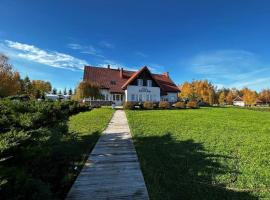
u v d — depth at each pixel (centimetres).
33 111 981
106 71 4862
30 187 377
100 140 1095
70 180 612
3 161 412
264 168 711
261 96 10738
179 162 759
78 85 3525
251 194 545
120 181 607
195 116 2256
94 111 2780
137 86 4419
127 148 942
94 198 514
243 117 2283
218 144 996
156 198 523
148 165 731
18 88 6575
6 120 705
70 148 787
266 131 1348
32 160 505
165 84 5200
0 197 338
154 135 1194
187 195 539
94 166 722
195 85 7612
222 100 9431
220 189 571
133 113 2558
